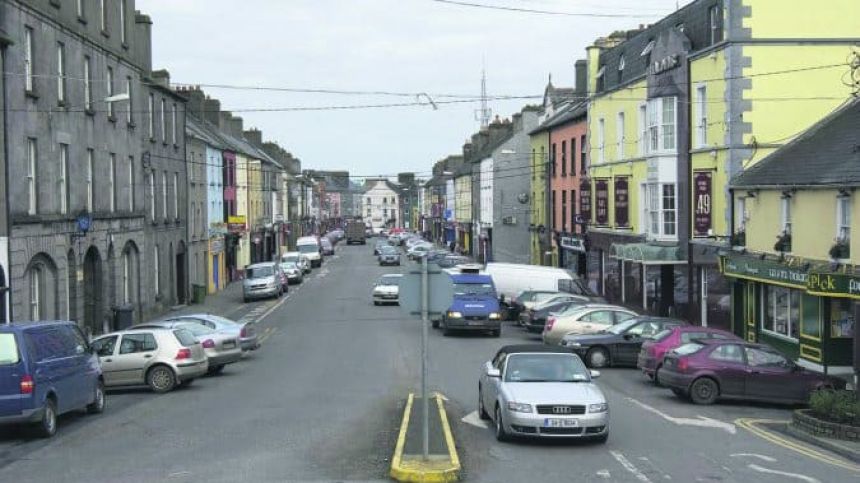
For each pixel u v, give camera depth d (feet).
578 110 169.89
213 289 187.73
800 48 99.09
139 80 129.08
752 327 96.58
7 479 39.81
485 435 51.01
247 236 232.32
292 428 52.60
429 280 40.86
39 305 90.84
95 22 108.58
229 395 67.72
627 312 94.32
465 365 84.84
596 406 47.47
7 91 81.46
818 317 81.05
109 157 113.91
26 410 48.78
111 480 39.27
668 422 56.59
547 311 109.50
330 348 98.73
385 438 49.24
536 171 211.61
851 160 79.77
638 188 129.39
